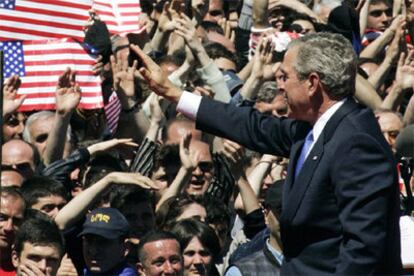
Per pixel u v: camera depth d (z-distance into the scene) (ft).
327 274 45.37
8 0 71.26
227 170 66.49
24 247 54.85
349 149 45.24
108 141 65.16
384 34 81.15
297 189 45.70
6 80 68.13
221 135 49.39
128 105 71.97
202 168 65.92
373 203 44.75
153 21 85.61
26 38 71.41
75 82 68.18
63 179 64.34
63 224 59.52
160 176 66.49
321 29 82.58
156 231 56.49
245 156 67.05
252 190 63.36
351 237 44.62
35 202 60.39
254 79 72.43
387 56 78.13
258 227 63.10
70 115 67.56
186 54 73.82
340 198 45.14
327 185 45.50
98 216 57.77
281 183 56.49
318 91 46.01
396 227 45.37
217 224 62.13
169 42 80.64
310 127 48.01
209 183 66.28
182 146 65.26
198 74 73.46
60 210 59.98
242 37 86.99
